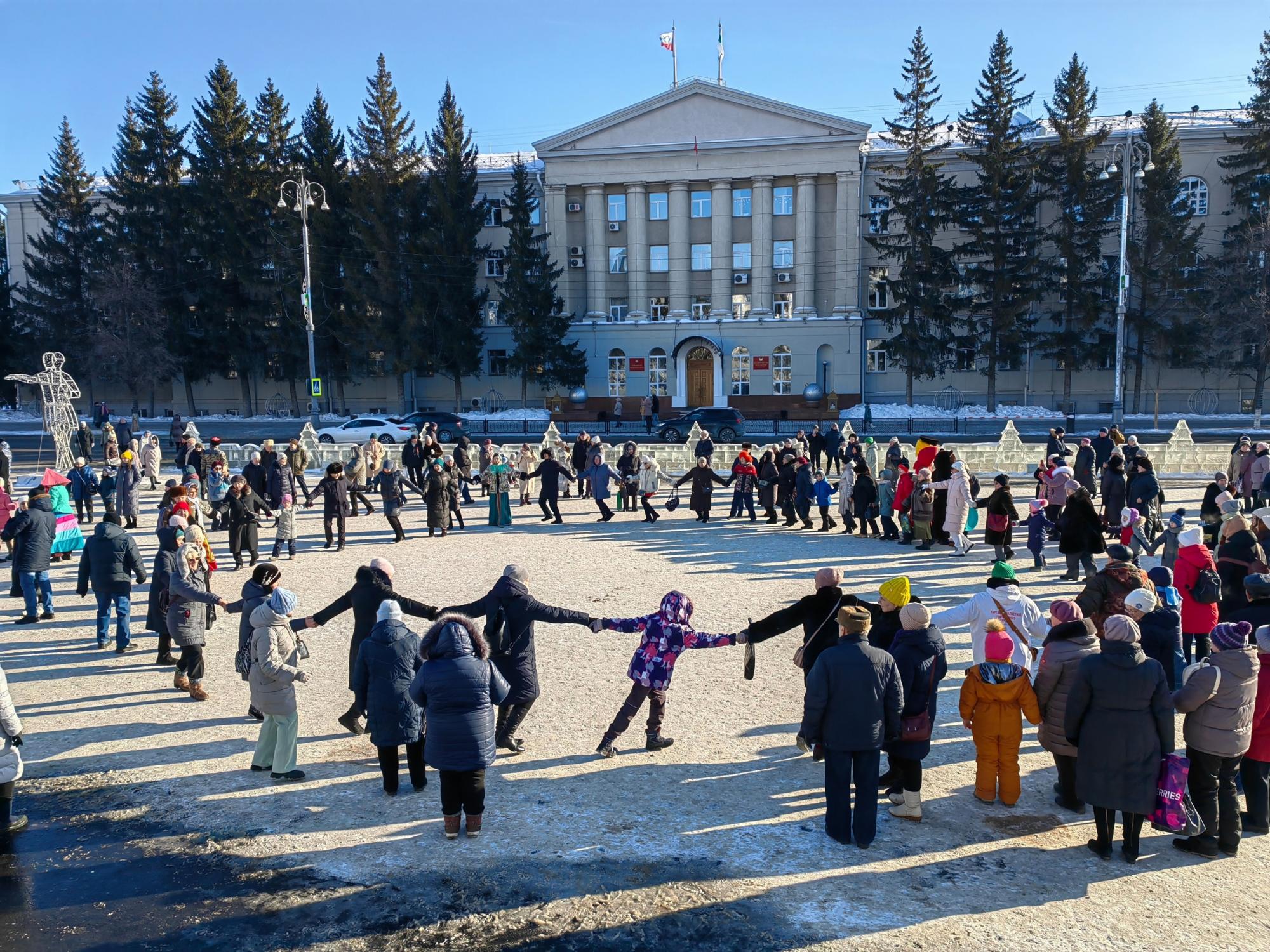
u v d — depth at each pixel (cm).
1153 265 5100
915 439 3912
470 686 631
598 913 550
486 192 6162
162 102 6006
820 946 511
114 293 5550
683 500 2564
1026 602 786
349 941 527
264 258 5741
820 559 1644
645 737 833
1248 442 1994
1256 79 5075
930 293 5275
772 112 5606
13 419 6109
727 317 5756
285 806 703
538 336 5475
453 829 642
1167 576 906
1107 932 520
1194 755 613
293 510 1736
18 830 670
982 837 639
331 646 1147
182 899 574
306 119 5816
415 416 4188
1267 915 538
